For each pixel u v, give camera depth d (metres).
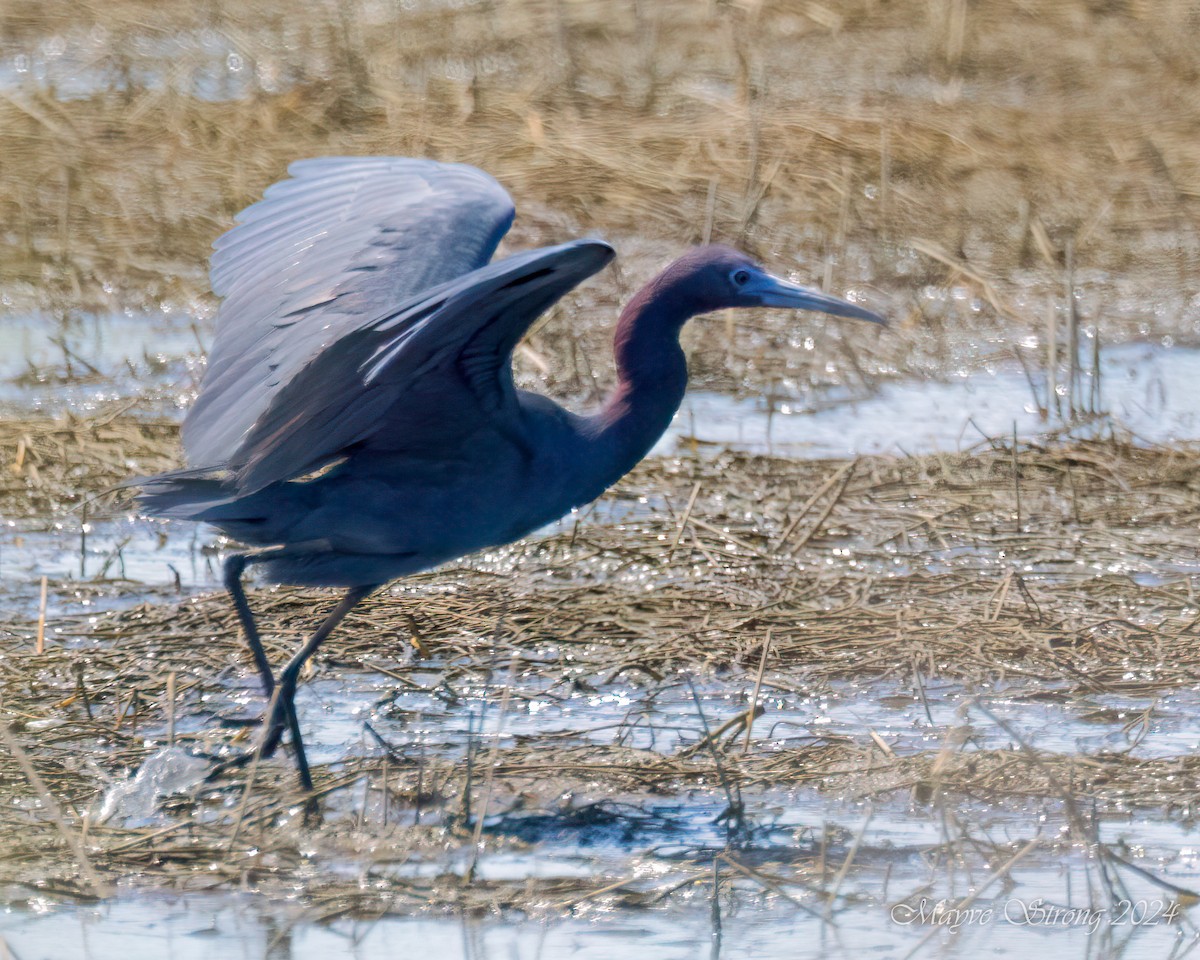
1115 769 9.42
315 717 10.25
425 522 8.96
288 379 8.12
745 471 14.63
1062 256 19.98
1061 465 14.77
